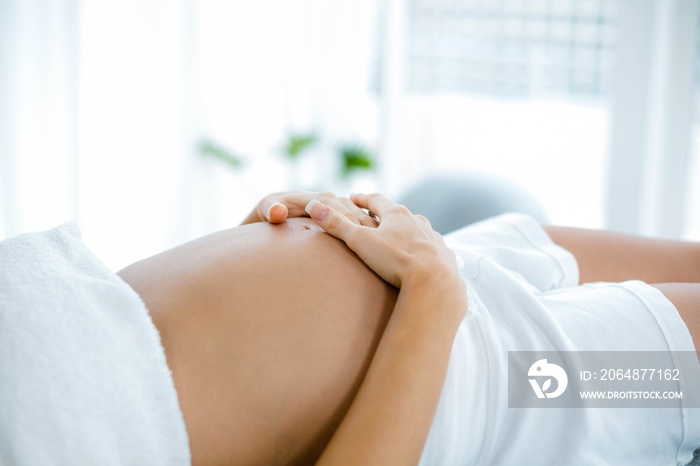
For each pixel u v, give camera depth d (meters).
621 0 2.16
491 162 2.63
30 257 0.65
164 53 2.38
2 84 2.08
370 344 0.69
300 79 2.66
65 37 2.14
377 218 0.85
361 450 0.57
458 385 0.70
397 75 2.56
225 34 2.51
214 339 0.64
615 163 2.27
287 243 0.75
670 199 2.20
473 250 0.86
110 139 2.32
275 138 2.70
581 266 1.04
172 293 0.67
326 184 2.77
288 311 0.67
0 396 0.53
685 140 2.15
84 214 2.28
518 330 0.75
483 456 0.72
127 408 0.56
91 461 0.54
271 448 0.64
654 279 1.03
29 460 0.52
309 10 2.59
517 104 2.51
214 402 0.62
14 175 2.13
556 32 2.36
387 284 0.74
